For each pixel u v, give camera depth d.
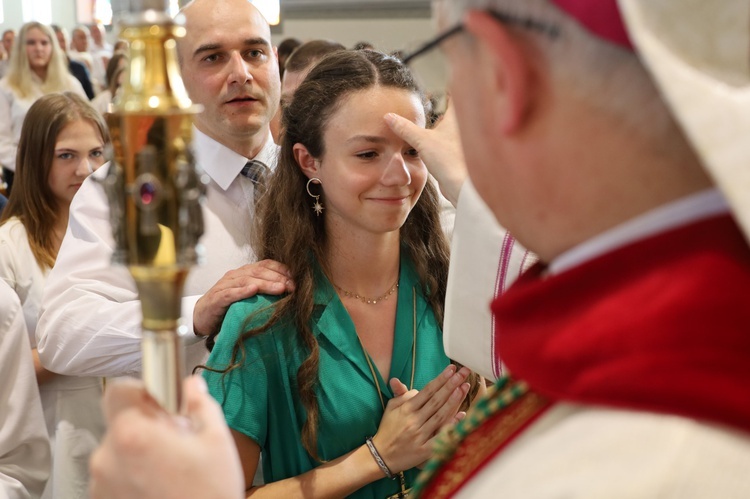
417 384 1.72
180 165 0.60
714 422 0.52
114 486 0.60
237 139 2.41
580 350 0.58
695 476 0.51
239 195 2.44
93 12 13.89
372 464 1.57
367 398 1.65
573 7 0.58
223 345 1.62
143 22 0.60
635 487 0.51
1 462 2.32
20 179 2.79
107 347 2.29
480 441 0.74
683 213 0.59
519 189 0.66
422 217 1.80
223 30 2.37
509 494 0.59
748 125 0.53
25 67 7.39
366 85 1.60
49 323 2.38
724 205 0.59
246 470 1.60
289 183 1.73
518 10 0.61
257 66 2.43
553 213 0.64
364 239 1.69
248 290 1.67
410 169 1.63
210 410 0.64
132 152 0.60
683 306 0.55
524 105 0.62
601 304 0.59
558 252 0.66
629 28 0.56
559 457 0.57
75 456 2.55
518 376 0.64
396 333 1.73
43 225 2.77
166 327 0.63
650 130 0.59
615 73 0.59
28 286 2.71
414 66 0.73
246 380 1.59
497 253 1.35
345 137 1.60
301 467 1.63
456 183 1.43
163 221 0.60
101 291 2.39
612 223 0.62
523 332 0.65
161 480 0.59
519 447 0.66
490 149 0.67
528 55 0.62
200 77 2.39
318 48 3.17
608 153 0.60
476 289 1.39
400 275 1.79
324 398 1.62
